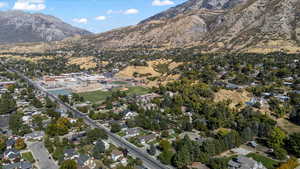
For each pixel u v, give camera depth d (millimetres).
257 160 96875
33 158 100750
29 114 155250
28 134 122000
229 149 106625
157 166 94375
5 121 144625
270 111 143375
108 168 92625
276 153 98062
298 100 146625
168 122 138000
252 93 167875
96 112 161375
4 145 107688
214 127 128750
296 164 90500
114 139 120250
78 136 120500
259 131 119750
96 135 115938
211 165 91000
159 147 111062
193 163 95000
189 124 128250
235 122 134125
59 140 114562
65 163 89812
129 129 128000
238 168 88438
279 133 108312
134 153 105312
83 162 93062
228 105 157000
